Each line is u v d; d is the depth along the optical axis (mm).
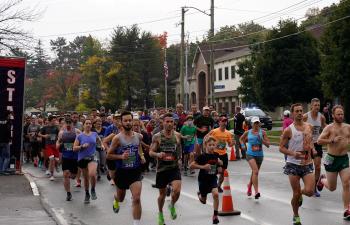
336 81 35781
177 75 104188
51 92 95875
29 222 9688
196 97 75188
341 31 35000
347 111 36375
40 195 13281
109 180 15344
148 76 79750
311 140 9031
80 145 12117
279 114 60906
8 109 17453
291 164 8992
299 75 45969
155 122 19906
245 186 14406
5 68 17328
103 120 18609
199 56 74500
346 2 34938
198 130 15930
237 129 22250
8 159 17500
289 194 12836
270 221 9625
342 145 9680
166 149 9383
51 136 17188
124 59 76062
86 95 78438
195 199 12461
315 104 11961
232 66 66625
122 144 8422
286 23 46281
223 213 10289
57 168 19094
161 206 9414
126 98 76938
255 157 12312
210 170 9469
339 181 14523
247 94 54031
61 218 10328
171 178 9383
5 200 12359
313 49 46250
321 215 10031
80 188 14883
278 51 46469
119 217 10445
